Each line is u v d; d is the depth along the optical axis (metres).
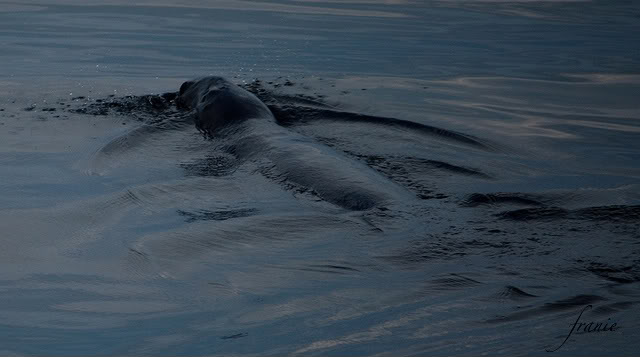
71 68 20.97
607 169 14.60
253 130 14.93
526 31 27.92
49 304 9.18
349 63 22.38
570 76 21.91
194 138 15.18
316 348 7.95
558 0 35.25
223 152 14.42
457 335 8.05
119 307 9.12
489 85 20.67
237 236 10.91
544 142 16.09
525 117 17.91
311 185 12.49
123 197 12.30
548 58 23.98
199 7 30.77
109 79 19.91
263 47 24.02
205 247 10.61
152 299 9.30
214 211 11.77
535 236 10.77
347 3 32.75
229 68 21.36
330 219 11.38
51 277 9.86
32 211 11.84
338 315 8.73
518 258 10.15
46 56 22.33
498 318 8.43
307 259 10.23
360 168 13.18
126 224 11.40
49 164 13.86
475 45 25.36
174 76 20.39
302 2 32.69
